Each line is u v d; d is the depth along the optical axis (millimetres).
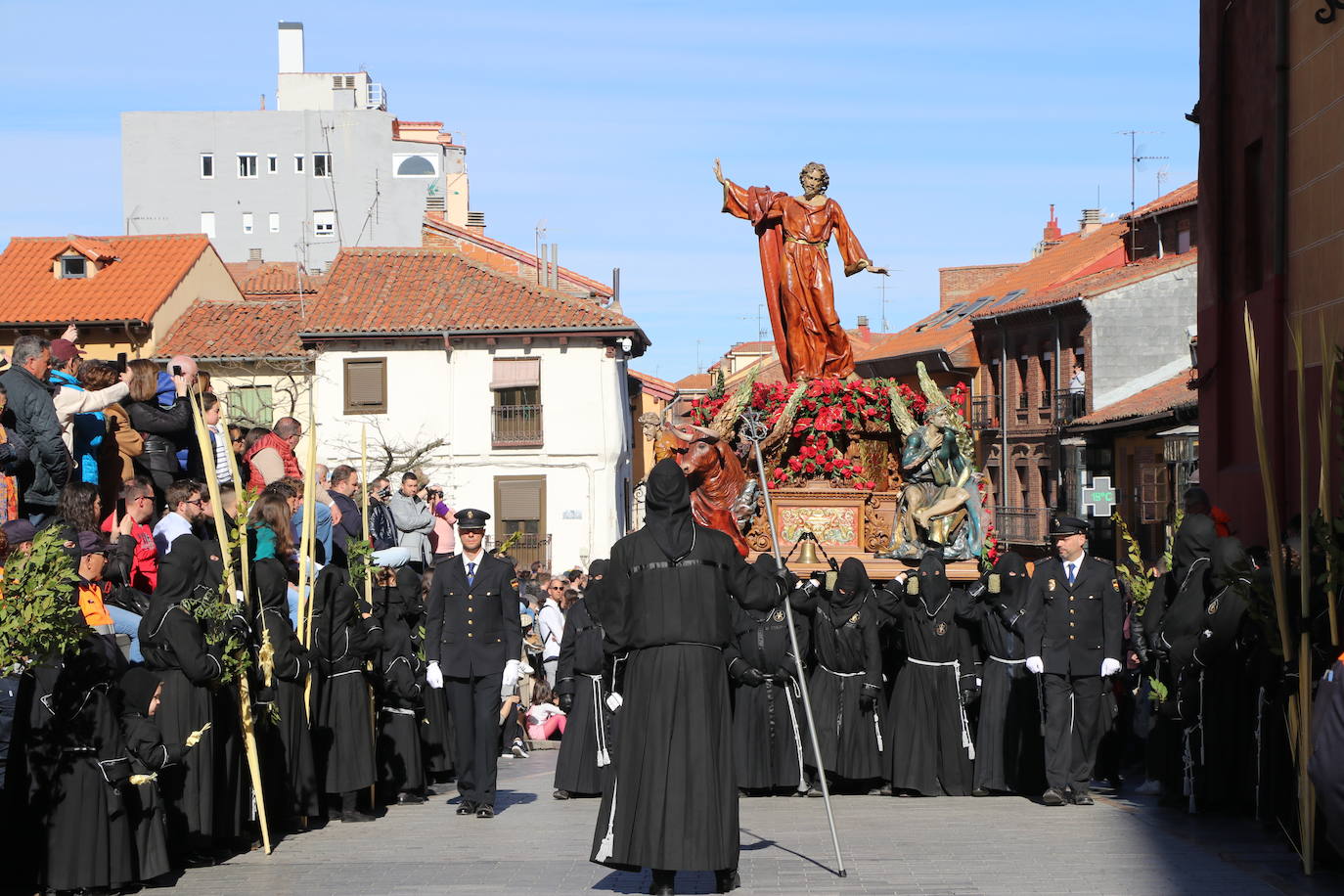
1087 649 12938
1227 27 16828
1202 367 17547
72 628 8508
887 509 19094
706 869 8500
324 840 11219
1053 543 13117
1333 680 7039
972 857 9906
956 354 61125
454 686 12703
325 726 12328
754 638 14141
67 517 10469
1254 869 9391
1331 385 9727
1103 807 12852
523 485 46062
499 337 45812
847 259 19719
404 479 17922
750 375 19125
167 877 9484
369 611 12977
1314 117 14156
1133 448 47094
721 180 19766
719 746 8727
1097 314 51500
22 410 11625
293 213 78188
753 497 18656
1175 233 54312
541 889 8898
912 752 14117
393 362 46156
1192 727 12078
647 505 8992
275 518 11367
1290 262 14805
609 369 46062
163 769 9414
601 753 13617
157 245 51156
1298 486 14453
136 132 78438
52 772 8812
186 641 9797
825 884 8914
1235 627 11570
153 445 13719
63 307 47688
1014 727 13938
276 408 46562
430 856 10250
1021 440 57062
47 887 8750
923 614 14234
